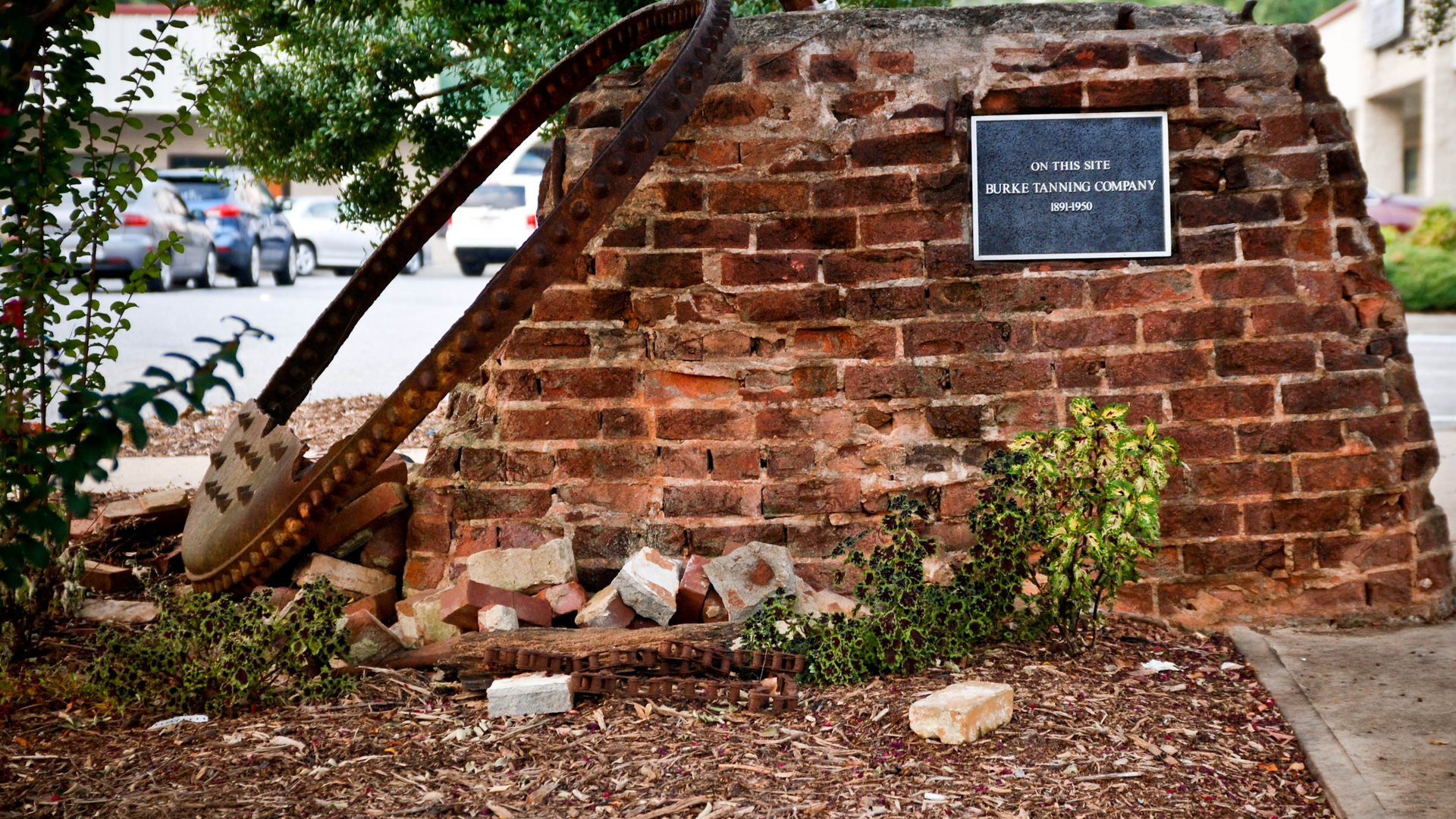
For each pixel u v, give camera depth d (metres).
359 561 4.89
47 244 4.19
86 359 4.35
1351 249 4.76
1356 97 29.44
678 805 3.09
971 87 4.79
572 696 3.73
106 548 5.52
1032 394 4.75
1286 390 4.70
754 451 4.77
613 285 4.79
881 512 4.74
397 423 4.16
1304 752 3.46
